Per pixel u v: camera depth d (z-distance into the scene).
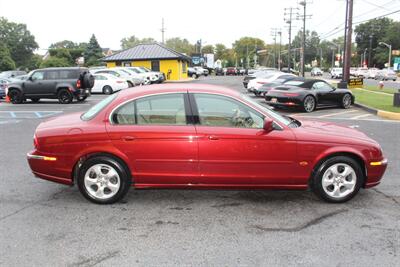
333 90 17.52
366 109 16.95
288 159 5.43
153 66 50.41
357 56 143.25
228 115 5.47
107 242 4.43
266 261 4.02
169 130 5.38
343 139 5.55
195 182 5.47
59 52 87.25
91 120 5.55
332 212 5.33
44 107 19.16
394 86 39.53
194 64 87.06
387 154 8.65
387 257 4.11
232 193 6.09
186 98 5.48
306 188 5.61
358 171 5.60
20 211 5.34
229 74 82.25
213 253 4.18
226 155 5.38
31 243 4.39
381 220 5.07
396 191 6.21
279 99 16.69
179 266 3.92
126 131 5.39
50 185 6.48
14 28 120.94
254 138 5.37
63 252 4.19
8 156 8.52
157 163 5.41
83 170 5.51
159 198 5.85
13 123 13.45
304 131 5.55
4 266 3.90
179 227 4.84
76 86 21.16
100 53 92.50
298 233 4.67
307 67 142.75
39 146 5.58
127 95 5.57
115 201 5.59
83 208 5.45
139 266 3.91
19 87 21.30
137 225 4.89
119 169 5.46
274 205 5.59
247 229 4.78
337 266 3.93
